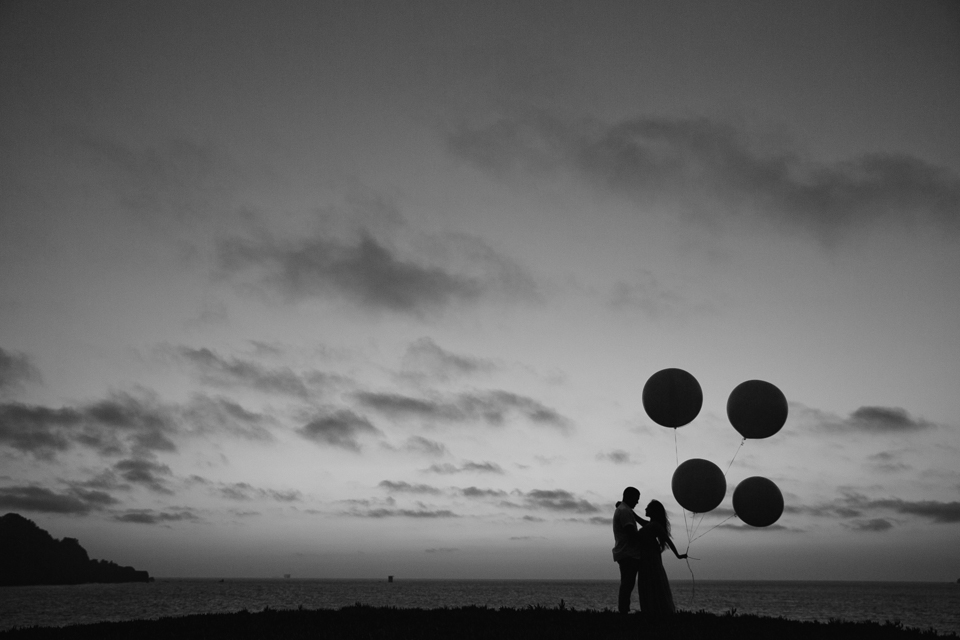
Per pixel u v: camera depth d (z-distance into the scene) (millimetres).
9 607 69062
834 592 190250
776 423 14773
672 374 14555
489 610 14953
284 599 91938
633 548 12547
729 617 12711
